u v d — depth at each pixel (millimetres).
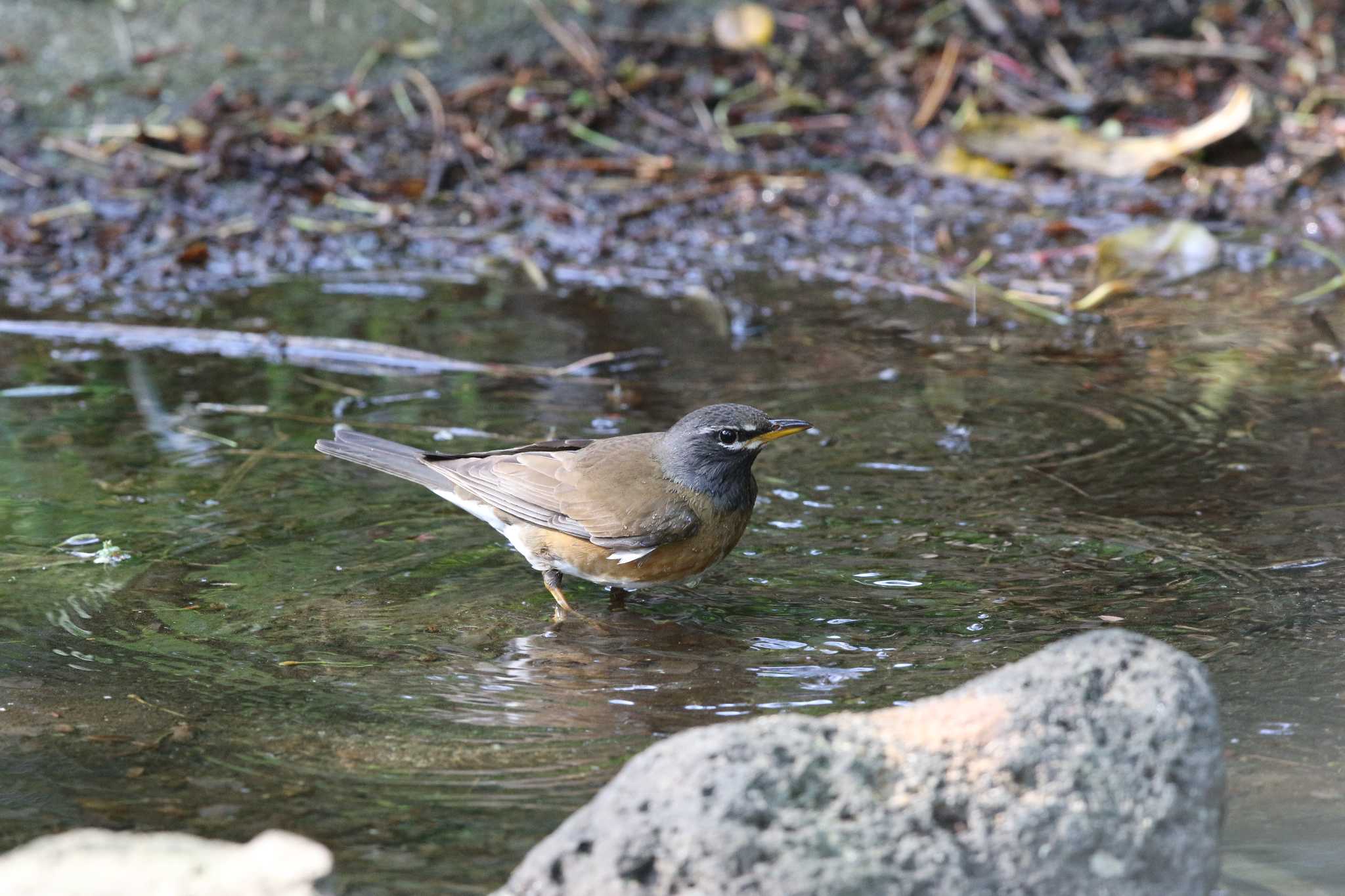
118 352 14766
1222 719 8242
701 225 17828
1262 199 18016
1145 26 20969
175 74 19297
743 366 14336
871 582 10266
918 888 6066
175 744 8125
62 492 11641
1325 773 7688
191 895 6418
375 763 7930
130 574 10344
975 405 13359
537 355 14617
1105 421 12969
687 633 9617
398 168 18609
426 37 20141
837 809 6180
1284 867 6863
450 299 16234
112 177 18031
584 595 10367
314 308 15867
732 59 20500
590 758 7992
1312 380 13688
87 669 9008
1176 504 11305
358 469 12312
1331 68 20156
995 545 10734
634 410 13297
